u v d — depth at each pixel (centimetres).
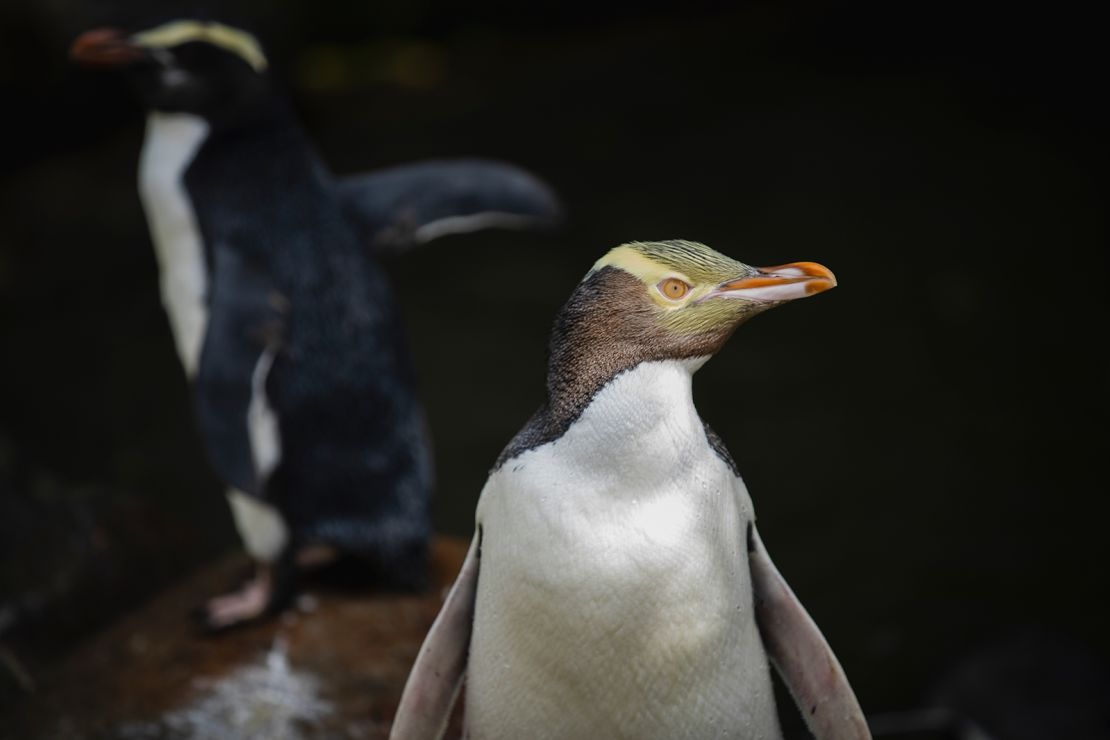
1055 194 1623
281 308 630
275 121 662
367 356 649
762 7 2312
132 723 561
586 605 386
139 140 1748
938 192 1638
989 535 1011
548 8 2280
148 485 1095
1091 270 1432
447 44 2242
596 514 385
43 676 613
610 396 390
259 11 1814
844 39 2155
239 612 623
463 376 1254
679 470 389
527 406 1201
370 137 1844
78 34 1641
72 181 1658
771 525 1030
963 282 1417
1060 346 1284
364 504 646
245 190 642
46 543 741
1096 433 1141
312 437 635
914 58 2072
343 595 651
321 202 662
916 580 962
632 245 404
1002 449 1121
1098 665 849
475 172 716
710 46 2172
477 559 426
